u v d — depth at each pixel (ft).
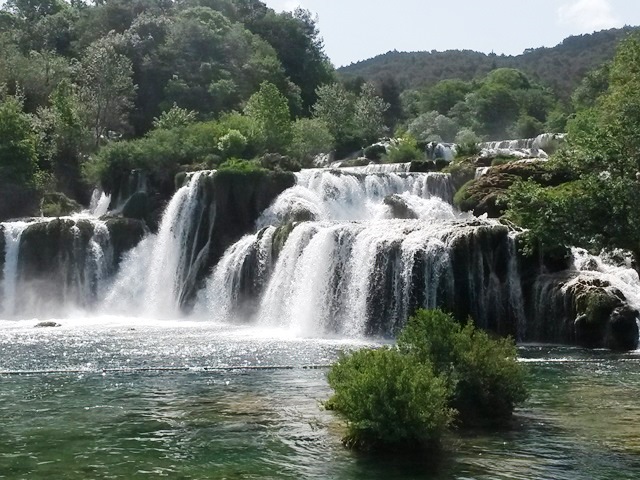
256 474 46.55
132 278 169.78
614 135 116.67
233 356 95.09
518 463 48.14
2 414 63.21
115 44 300.61
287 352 98.78
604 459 48.93
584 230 110.42
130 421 60.39
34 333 124.57
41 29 345.92
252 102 251.19
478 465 47.83
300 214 163.53
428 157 235.40
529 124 423.23
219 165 193.88
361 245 123.95
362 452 50.98
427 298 116.16
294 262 134.21
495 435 54.70
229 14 385.91
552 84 634.84
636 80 189.37
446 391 54.08
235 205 169.37
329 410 62.49
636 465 47.70
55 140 223.30
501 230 117.19
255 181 170.40
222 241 165.89
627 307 104.78
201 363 89.66
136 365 88.53
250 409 64.23
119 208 193.26
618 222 108.78
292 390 72.64
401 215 157.79
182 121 245.04
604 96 195.00
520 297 115.75
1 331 128.36
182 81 293.84
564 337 109.60
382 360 52.34
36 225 166.40
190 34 312.29
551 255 117.50
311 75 380.99
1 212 196.13
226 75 305.12
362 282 121.90
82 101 254.47
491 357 59.52
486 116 469.98
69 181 218.38
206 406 65.62
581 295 107.55
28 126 210.59
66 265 165.37
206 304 156.25
